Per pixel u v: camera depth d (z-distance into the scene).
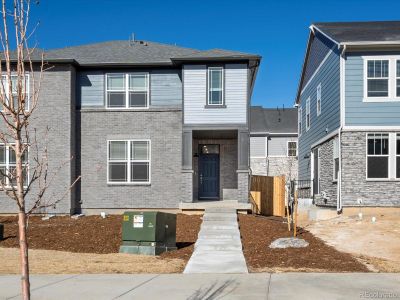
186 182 19.75
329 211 19.45
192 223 17.22
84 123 20.53
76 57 21.20
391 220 17.33
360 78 19.20
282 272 9.86
